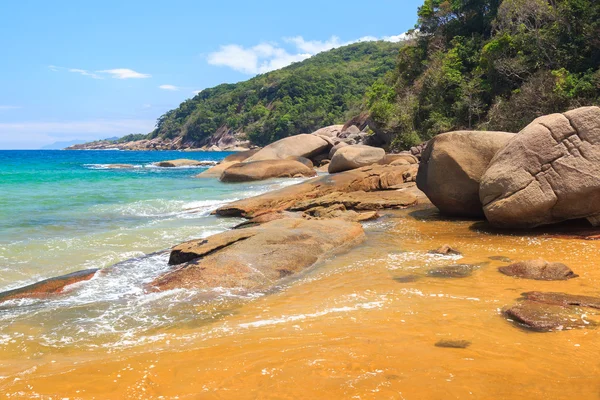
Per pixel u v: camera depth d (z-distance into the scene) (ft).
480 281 23.45
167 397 12.90
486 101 120.88
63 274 27.99
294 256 27.86
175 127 581.53
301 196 55.16
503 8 119.65
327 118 382.22
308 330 17.52
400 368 14.03
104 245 35.01
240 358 15.12
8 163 175.83
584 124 32.96
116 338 17.76
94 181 90.63
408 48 164.76
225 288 23.61
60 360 15.87
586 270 24.76
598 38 94.12
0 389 13.58
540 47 103.45
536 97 96.43
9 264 29.71
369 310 19.65
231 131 472.03
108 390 13.42
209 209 53.31
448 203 42.55
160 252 31.22
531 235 34.19
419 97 140.36
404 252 30.63
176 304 21.56
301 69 499.92
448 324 17.67
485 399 12.15
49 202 58.34
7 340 17.75
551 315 17.78
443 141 42.19
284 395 12.66
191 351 15.88
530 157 34.04
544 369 13.80
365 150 87.25
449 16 159.22
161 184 85.35
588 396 12.22
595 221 33.68
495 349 15.28
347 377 13.53
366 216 44.50
